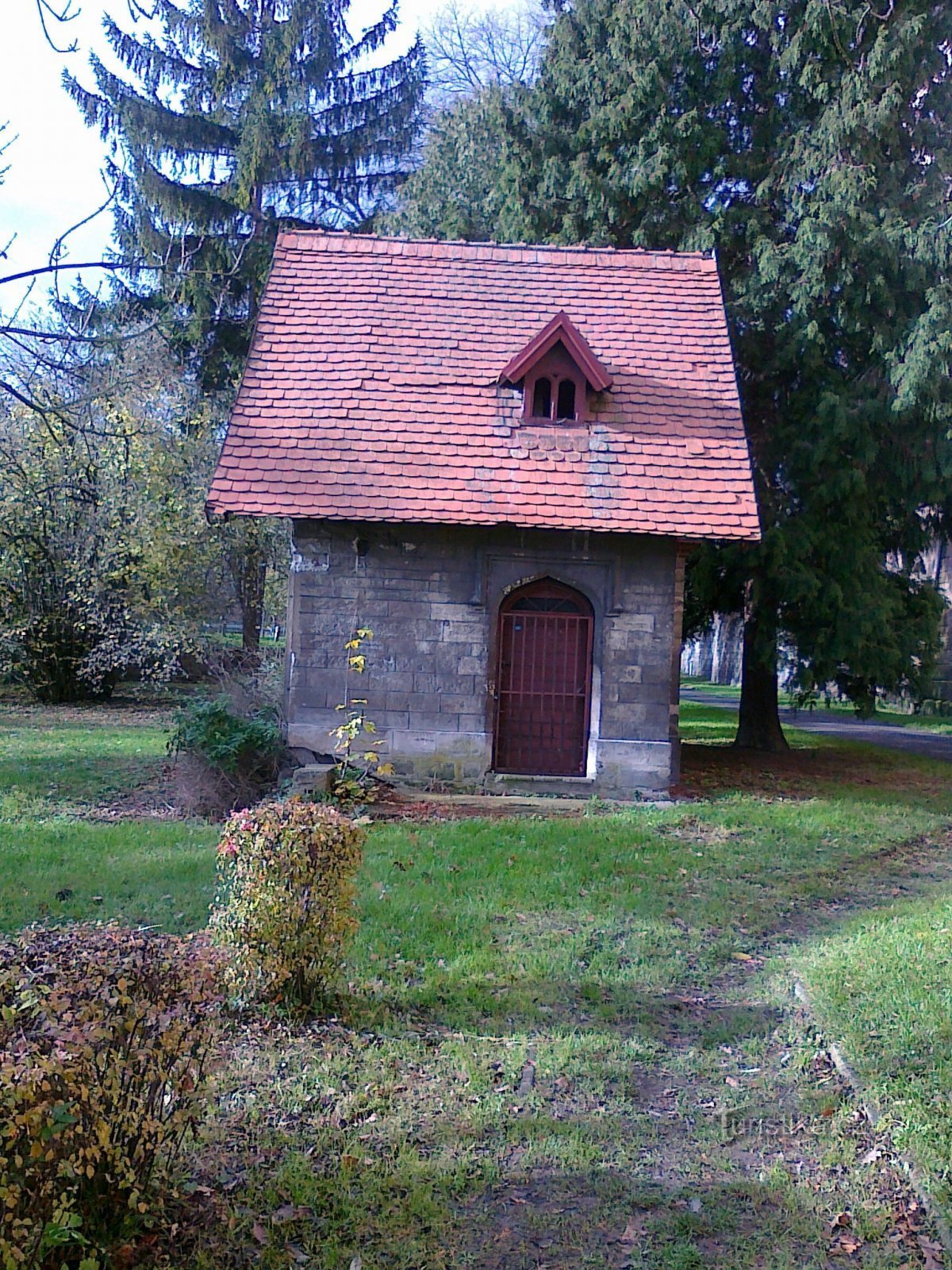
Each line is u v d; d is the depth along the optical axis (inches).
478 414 549.0
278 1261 152.4
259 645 870.4
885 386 633.6
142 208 929.5
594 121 689.6
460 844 400.5
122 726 757.3
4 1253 119.6
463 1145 185.9
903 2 624.7
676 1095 209.5
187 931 283.4
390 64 1095.0
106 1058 139.4
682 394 571.2
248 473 509.4
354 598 527.5
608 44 697.0
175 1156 159.5
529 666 543.8
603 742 532.4
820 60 645.3
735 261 697.0
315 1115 195.0
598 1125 194.7
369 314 591.2
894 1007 237.1
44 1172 127.5
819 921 334.6
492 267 628.7
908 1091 197.3
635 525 506.6
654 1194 173.8
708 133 673.6
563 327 536.7
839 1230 165.0
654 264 643.5
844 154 629.0
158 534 832.9
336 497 504.1
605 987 264.1
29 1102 123.0
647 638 534.6
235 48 975.0
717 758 695.7
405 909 311.6
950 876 397.4
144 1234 153.6
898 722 1142.3
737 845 429.1
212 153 1021.2
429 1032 232.5
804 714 1213.1
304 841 233.0
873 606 646.5
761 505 664.4
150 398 837.2
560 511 510.6
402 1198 170.1
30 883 324.5
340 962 247.4
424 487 513.3
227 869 262.2
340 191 1109.7
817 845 436.8
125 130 968.3
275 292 599.2
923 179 634.2
